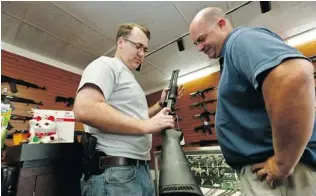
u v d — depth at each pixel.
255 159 0.70
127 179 0.81
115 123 0.78
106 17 2.41
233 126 0.77
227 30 0.90
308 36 2.90
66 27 2.57
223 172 1.61
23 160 0.99
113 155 0.83
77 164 1.22
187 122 4.18
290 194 0.64
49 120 1.33
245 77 0.66
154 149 4.32
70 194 1.15
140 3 2.22
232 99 0.74
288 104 0.50
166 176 0.70
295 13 2.39
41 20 2.43
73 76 3.67
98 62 0.92
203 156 1.76
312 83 0.51
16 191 0.95
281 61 0.53
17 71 2.90
